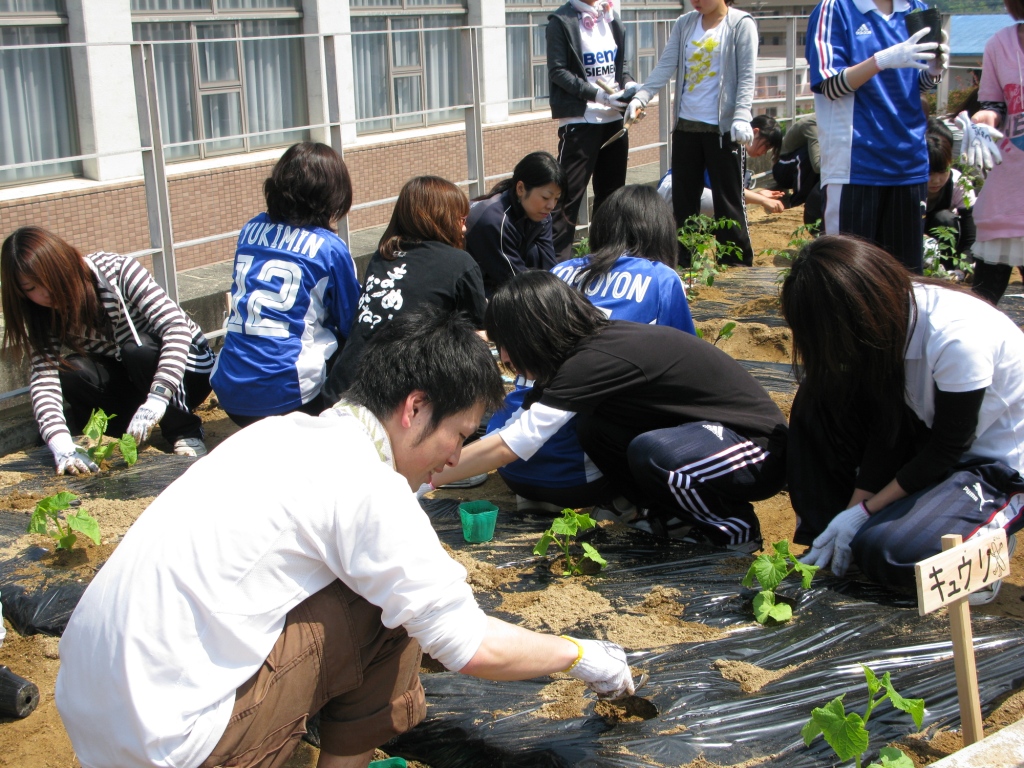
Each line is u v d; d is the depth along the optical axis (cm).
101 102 726
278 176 429
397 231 423
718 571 327
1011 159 535
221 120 845
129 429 423
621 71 746
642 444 338
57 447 420
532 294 324
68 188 711
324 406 415
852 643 283
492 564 335
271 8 870
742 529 348
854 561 320
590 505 379
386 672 211
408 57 1009
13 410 491
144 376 452
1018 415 303
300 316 429
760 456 343
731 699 258
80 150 735
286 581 189
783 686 264
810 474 335
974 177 834
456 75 1073
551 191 482
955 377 285
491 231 488
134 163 756
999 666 270
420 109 1031
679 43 721
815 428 329
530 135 1141
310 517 187
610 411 346
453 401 200
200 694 184
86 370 454
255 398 427
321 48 902
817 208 847
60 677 194
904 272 289
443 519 376
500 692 266
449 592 194
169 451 474
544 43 1188
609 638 289
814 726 219
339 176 434
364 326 405
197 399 487
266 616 188
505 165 1109
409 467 207
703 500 339
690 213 754
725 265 748
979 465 309
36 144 708
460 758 250
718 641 285
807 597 306
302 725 201
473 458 329
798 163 1004
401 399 199
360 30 952
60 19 707
